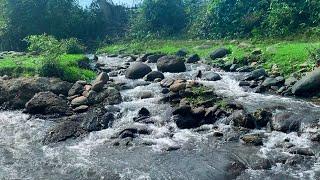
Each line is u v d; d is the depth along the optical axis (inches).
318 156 472.7
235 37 1234.6
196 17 1433.3
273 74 779.4
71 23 1430.9
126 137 552.1
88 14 1503.4
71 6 1464.1
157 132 564.7
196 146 518.0
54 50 834.8
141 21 1467.8
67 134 566.6
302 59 810.8
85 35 1469.0
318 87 677.3
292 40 1047.6
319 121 541.6
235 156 483.8
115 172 462.0
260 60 879.1
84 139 557.6
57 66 792.9
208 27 1328.7
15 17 1328.7
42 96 674.8
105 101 674.2
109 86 748.0
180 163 475.8
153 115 617.9
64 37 1393.9
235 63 895.1
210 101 636.1
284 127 543.8
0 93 710.5
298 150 483.2
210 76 802.8
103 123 595.8
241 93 705.6
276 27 1144.8
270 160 469.4
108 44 1403.8
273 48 920.3
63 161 495.2
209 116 590.9
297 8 1148.5
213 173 449.4
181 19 1473.9
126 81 798.5
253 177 437.1
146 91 722.8
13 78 770.8
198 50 1091.9
